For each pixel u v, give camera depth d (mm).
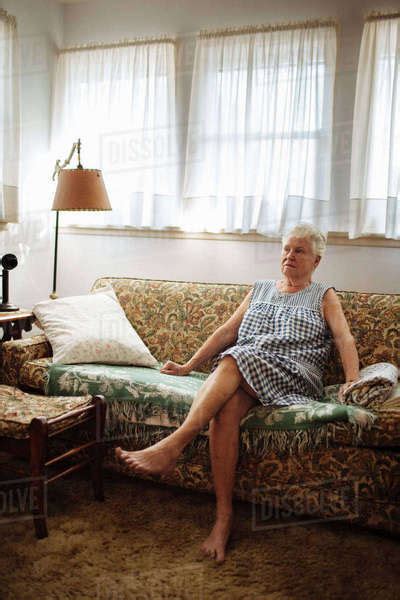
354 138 2816
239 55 3025
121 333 2525
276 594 1518
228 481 1834
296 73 2916
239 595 1510
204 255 3268
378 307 2354
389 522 1769
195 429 1826
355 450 1787
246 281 3178
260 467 1892
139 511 1975
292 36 2922
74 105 3494
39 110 3453
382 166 2801
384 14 2734
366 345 2303
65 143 3529
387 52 2742
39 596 1476
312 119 2893
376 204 2832
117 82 3352
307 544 1786
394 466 1748
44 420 1729
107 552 1701
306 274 2328
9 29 3094
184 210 3213
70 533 1802
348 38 2883
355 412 1760
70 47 3482
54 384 2213
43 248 3600
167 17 3283
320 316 2256
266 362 1979
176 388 2051
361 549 1759
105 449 2146
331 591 1534
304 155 2906
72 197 2963
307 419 1813
